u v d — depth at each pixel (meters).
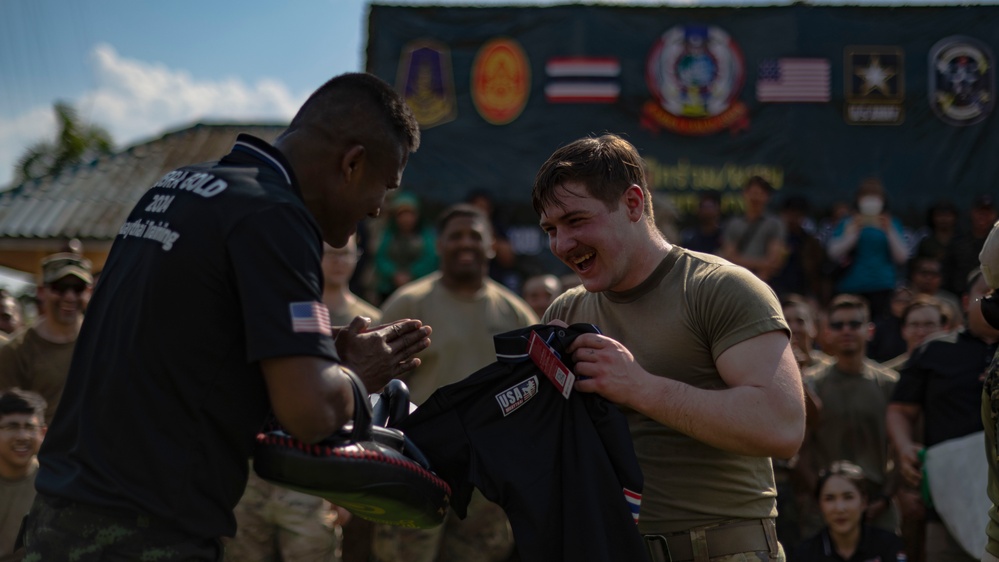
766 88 9.50
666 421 2.49
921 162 9.52
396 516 2.52
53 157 19.14
